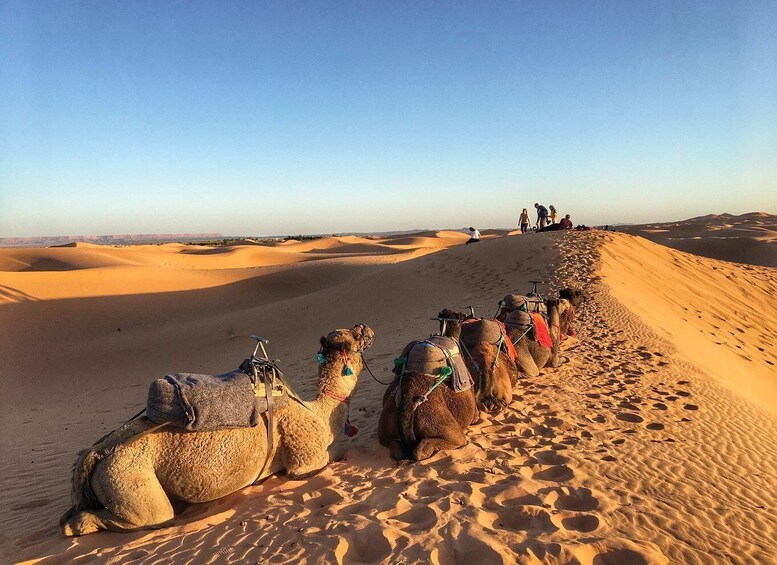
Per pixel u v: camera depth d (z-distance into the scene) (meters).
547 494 5.35
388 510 4.97
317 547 4.38
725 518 5.26
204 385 5.05
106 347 24.28
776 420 9.15
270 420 5.40
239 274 42.16
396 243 102.44
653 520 5.02
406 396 6.25
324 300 27.31
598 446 6.76
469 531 4.58
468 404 6.54
